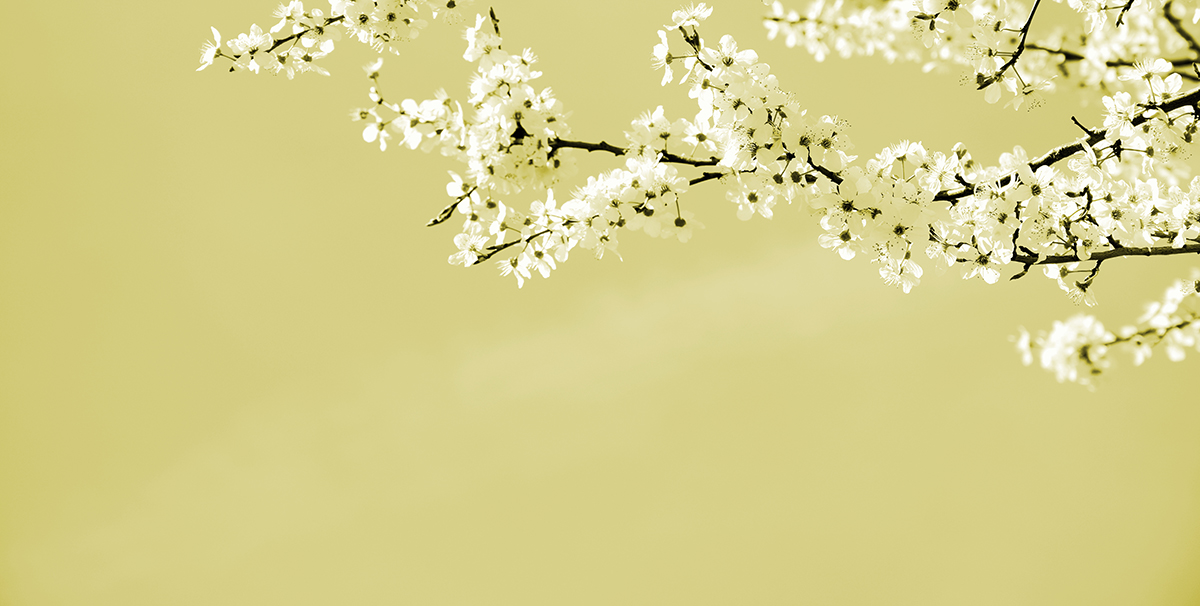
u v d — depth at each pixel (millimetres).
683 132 1938
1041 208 1922
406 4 1972
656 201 1938
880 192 1923
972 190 1930
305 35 1979
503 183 1945
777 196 1943
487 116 1934
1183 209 1946
